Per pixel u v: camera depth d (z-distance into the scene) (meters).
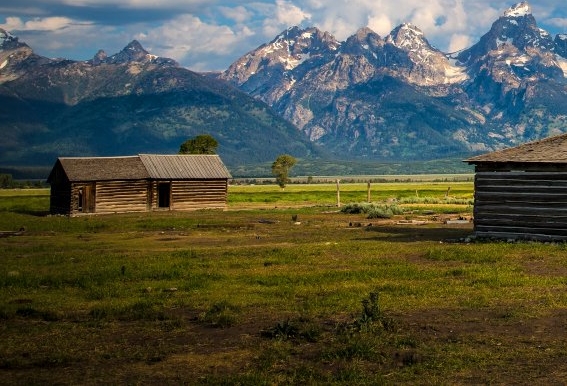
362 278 26.00
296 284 25.27
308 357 15.64
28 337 17.73
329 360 15.30
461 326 18.11
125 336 17.81
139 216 69.81
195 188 82.00
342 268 29.00
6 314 20.39
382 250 34.91
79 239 45.84
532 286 23.67
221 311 20.39
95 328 18.72
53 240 45.25
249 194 130.25
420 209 74.44
